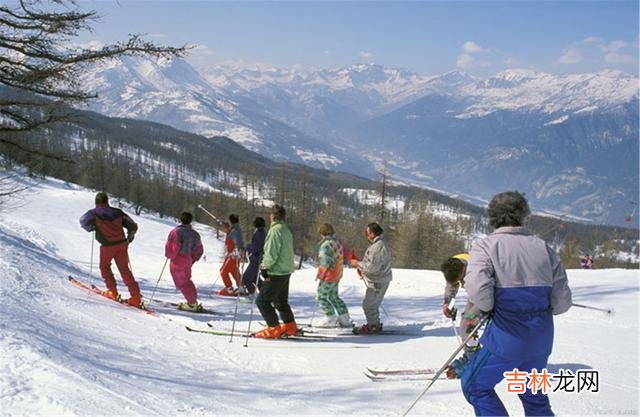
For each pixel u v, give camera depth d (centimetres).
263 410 404
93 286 974
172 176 17138
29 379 360
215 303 1156
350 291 1373
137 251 4194
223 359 609
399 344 738
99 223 888
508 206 337
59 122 1076
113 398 358
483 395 342
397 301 1212
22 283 764
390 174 4700
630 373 591
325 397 471
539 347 322
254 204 6419
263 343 727
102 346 540
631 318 922
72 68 1025
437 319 973
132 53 1041
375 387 517
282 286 766
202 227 7138
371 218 4725
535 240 331
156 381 439
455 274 532
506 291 323
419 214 5059
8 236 1241
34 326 517
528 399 339
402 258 4716
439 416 427
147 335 672
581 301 1093
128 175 8988
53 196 5834
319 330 841
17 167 1205
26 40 987
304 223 5359
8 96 1015
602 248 4653
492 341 328
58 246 3506
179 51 1059
